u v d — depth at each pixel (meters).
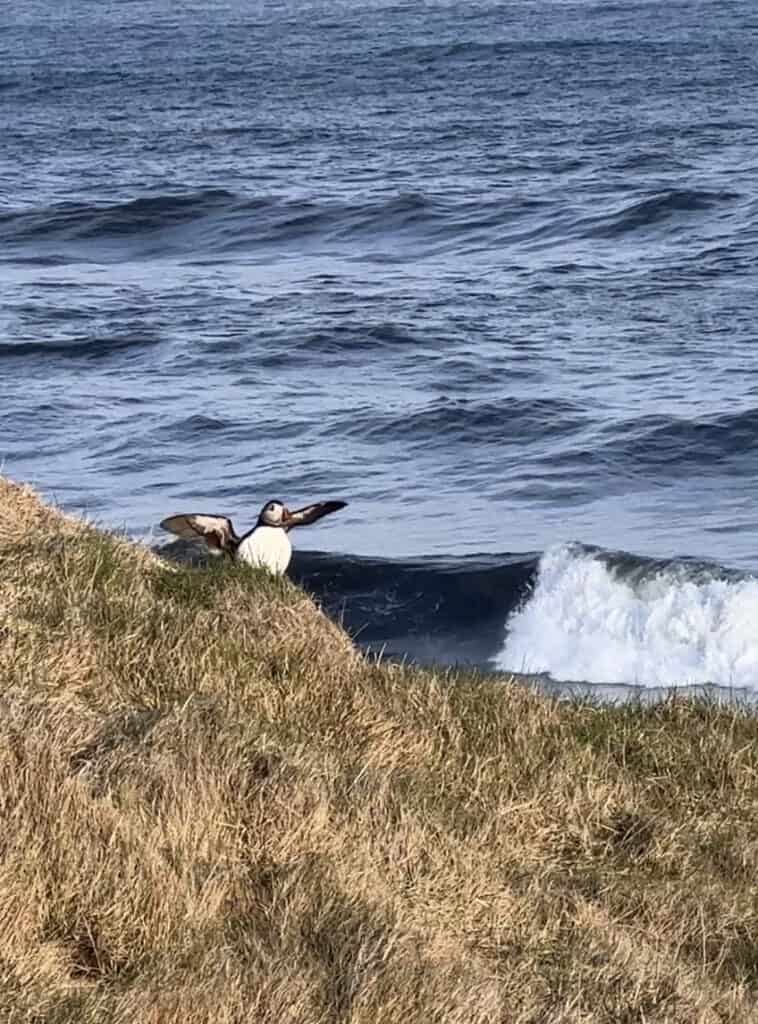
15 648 9.16
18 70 110.19
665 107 75.00
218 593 10.48
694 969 8.67
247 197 54.44
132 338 35.31
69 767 8.16
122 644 9.55
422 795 9.28
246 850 8.17
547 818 9.75
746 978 8.75
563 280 40.62
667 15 131.12
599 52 103.88
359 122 76.31
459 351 33.69
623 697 16.88
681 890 9.34
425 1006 7.25
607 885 9.20
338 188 57.25
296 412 29.22
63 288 42.81
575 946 8.38
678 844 9.79
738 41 106.12
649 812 10.12
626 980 8.16
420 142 68.56
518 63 100.12
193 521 11.47
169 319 37.41
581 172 57.97
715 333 34.38
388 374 32.12
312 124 76.50
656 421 27.59
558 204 51.56
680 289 38.81
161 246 50.72
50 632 9.40
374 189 56.53
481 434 27.75
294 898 7.78
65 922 7.27
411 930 7.88
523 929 8.45
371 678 10.54
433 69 99.69
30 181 62.78
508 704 10.86
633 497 24.28
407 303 38.50
